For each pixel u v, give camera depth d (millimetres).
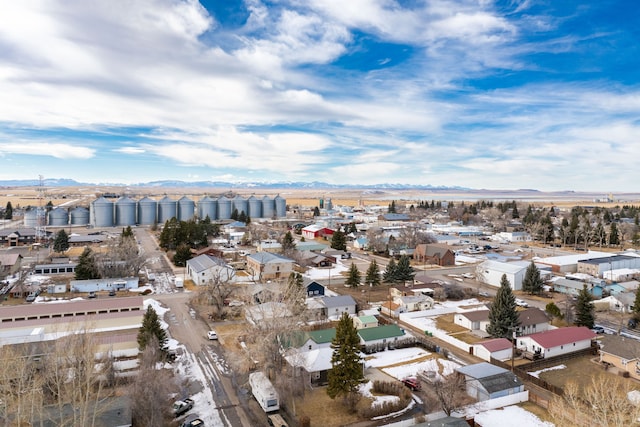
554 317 64438
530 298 78062
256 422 36125
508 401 40656
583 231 141500
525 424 36781
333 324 59812
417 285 79000
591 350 52969
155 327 46812
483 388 40844
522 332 57312
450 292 77375
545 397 41438
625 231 153375
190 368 46156
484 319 60406
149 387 35031
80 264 80250
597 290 78312
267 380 40469
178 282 78875
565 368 48688
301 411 38406
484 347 50344
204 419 36406
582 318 60125
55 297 71375
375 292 80000
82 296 72250
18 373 33438
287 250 104625
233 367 45969
